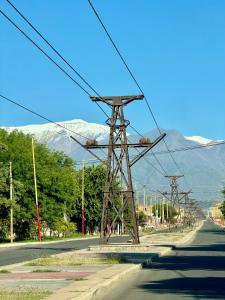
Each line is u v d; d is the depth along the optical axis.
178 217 143.25
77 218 119.00
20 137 82.94
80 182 117.69
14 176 79.31
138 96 43.28
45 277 21.70
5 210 74.31
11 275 22.78
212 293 17.88
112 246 43.88
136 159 44.50
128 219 69.56
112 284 20.58
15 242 72.62
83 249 47.03
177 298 16.64
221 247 53.38
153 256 35.94
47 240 81.31
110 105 43.78
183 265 31.09
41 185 81.44
